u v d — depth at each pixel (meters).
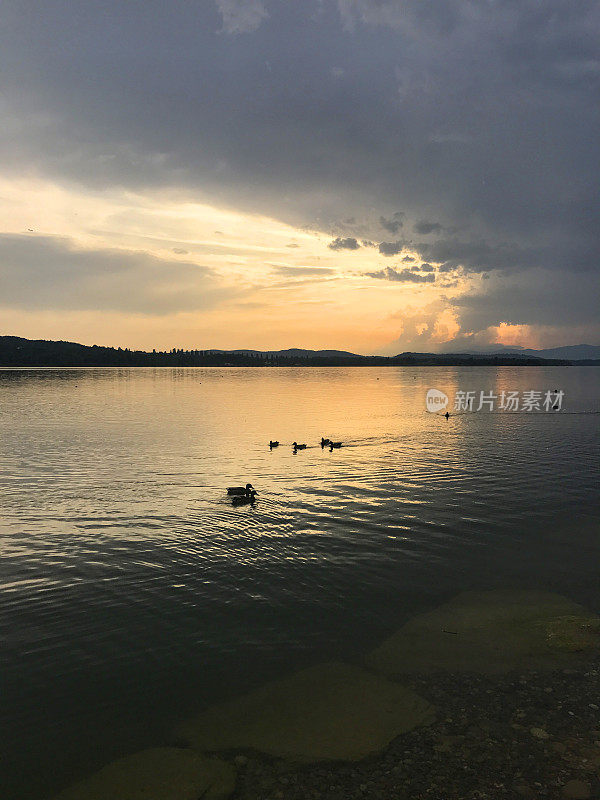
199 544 20.27
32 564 18.25
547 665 12.55
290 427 56.50
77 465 35.38
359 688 11.65
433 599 15.99
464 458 38.41
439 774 9.11
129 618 14.63
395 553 19.58
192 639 13.62
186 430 53.72
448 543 20.62
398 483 30.41
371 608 15.39
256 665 12.54
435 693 11.48
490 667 12.48
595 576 17.70
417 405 84.50
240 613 14.99
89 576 17.33
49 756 9.68
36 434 50.41
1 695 11.32
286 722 10.54
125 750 9.84
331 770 9.26
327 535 21.39
